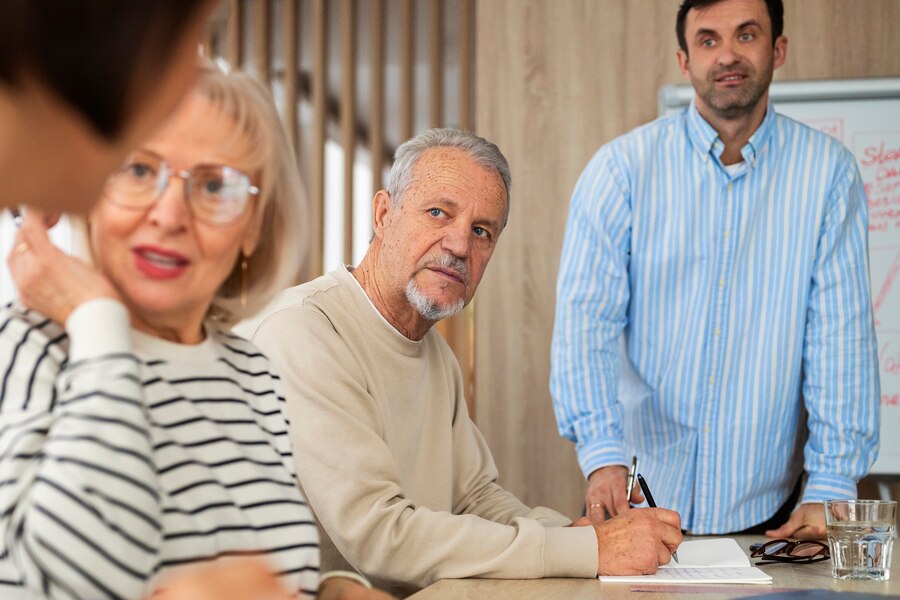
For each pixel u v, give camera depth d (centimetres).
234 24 359
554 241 328
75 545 81
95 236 100
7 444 85
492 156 185
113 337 87
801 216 237
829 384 231
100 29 60
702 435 238
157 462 96
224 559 99
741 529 237
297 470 162
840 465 226
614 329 238
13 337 90
